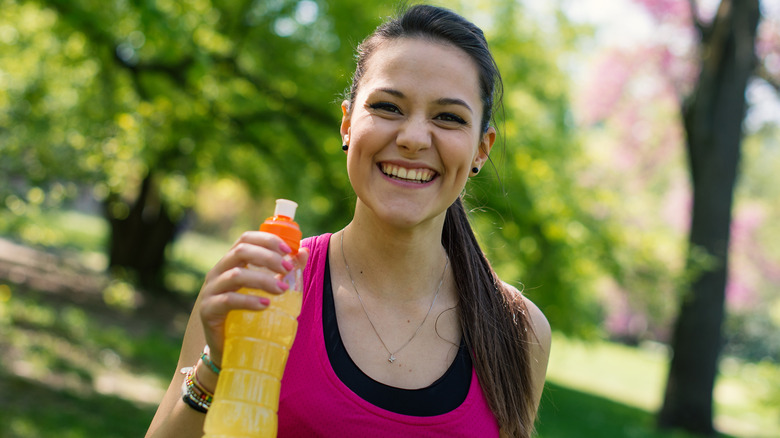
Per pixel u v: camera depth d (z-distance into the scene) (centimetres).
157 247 1944
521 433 183
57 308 1297
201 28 855
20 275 1555
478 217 819
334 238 183
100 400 794
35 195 1104
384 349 171
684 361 1388
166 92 938
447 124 167
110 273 1897
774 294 3148
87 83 1057
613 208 1190
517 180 946
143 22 699
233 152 1164
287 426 161
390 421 161
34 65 1078
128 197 1905
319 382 162
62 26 854
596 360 2645
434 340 176
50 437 623
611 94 2067
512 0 1231
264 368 140
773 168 3328
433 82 164
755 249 2881
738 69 1370
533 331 200
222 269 141
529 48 1334
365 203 169
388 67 166
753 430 1631
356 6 912
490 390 175
